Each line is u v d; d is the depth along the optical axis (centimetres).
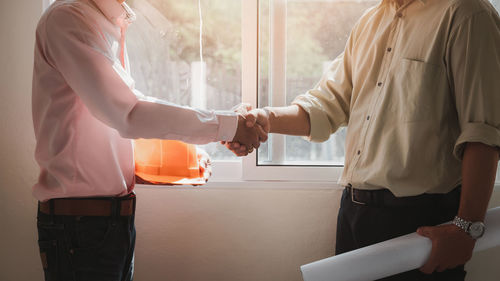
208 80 171
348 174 128
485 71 104
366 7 163
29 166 169
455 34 107
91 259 115
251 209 172
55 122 111
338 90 143
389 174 116
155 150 135
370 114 123
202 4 167
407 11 120
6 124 168
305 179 169
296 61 167
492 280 171
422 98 112
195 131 117
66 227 114
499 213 112
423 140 112
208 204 172
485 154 103
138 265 175
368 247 113
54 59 105
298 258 173
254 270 174
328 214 171
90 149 114
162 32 168
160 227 173
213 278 175
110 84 106
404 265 107
